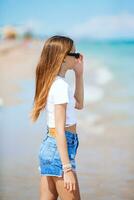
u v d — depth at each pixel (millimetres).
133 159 6316
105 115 7691
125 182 5656
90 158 6418
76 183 3516
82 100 3914
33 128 7246
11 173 6082
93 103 7773
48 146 3551
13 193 5453
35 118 3650
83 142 7059
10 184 5723
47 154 3541
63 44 3582
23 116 7512
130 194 5348
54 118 3506
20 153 6762
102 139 7133
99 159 6348
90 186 5598
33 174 5992
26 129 7320
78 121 7609
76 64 3791
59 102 3469
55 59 3562
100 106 7750
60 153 3432
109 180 5648
